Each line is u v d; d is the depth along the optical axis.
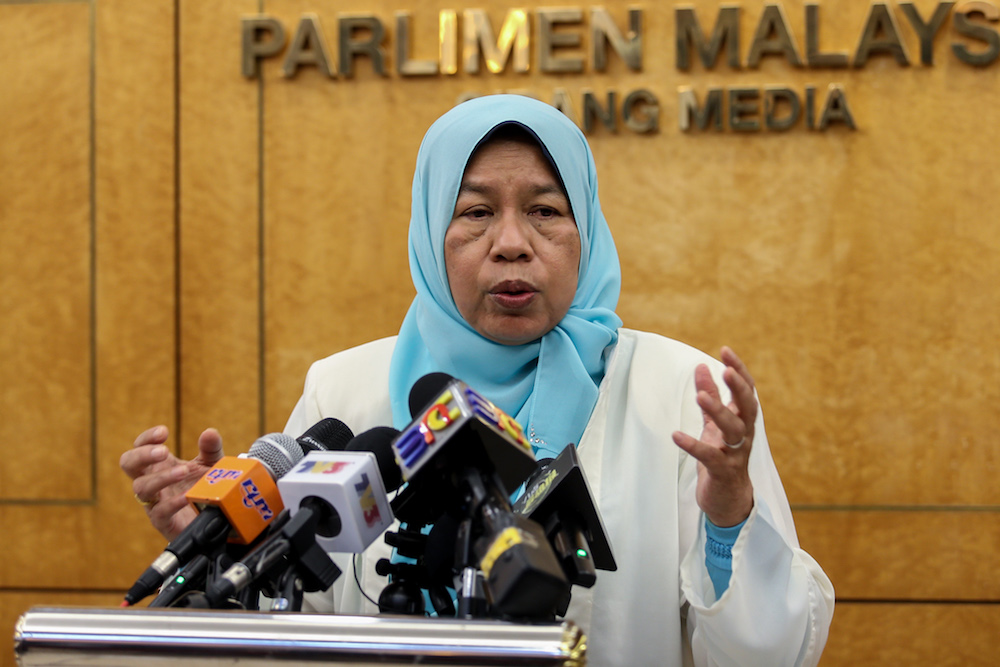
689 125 2.79
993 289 2.71
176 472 1.11
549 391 1.32
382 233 2.90
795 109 2.74
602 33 2.80
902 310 2.74
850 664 2.73
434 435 0.81
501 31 2.86
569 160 1.32
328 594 1.39
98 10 2.97
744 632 1.04
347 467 0.88
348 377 1.50
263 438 1.01
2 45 3.00
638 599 1.25
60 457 2.97
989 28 2.68
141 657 0.70
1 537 2.98
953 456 2.72
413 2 2.90
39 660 0.71
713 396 0.96
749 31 2.79
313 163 2.92
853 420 2.75
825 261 2.76
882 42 2.72
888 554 2.74
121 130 2.97
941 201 2.73
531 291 1.29
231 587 0.79
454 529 0.86
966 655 2.70
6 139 2.99
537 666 0.67
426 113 2.89
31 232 2.99
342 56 2.88
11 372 2.99
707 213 2.79
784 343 2.77
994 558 2.70
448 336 1.37
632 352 1.43
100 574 2.96
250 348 2.93
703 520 1.11
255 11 2.93
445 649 0.68
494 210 1.30
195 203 2.95
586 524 0.92
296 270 2.92
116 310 2.97
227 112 2.94
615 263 1.51
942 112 2.72
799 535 2.76
